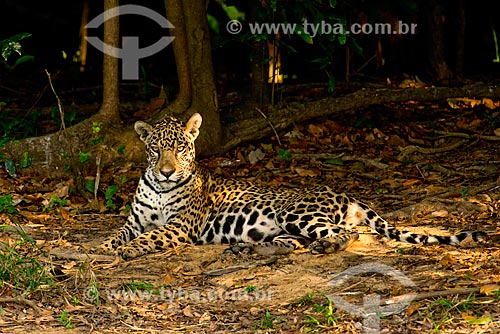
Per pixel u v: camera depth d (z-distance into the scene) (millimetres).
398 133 12953
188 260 7852
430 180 10906
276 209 8594
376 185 10914
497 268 7070
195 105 11805
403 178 11078
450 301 6371
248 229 8656
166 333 6156
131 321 6398
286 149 12289
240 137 12172
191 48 11766
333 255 7777
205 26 11797
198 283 7227
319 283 7062
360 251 7953
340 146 12445
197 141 11648
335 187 10844
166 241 8352
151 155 8688
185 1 11641
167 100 13312
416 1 14812
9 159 10734
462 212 9344
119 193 10547
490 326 5973
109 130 11406
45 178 11086
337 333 6035
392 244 8180
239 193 8945
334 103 12852
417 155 11977
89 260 7609
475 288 6523
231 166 11742
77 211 9906
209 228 8844
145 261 7906
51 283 6906
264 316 6414
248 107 12812
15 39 10992
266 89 12852
